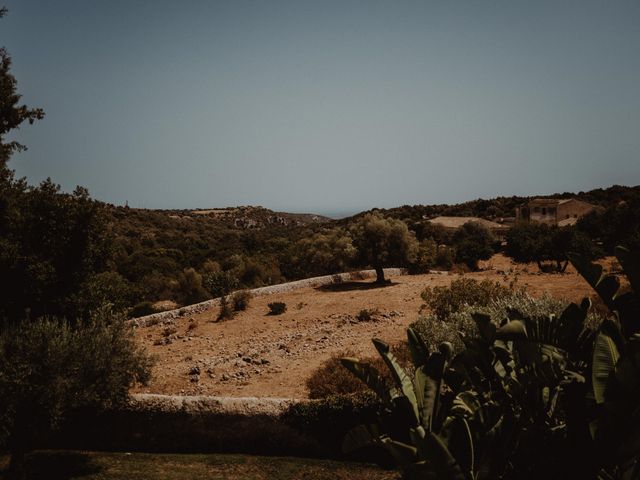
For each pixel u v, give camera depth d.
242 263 46.16
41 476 9.16
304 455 10.20
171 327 24.02
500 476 5.00
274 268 44.66
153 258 58.03
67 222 13.12
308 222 159.12
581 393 5.03
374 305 25.12
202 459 10.02
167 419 10.58
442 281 30.64
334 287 31.58
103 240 14.01
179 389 14.87
